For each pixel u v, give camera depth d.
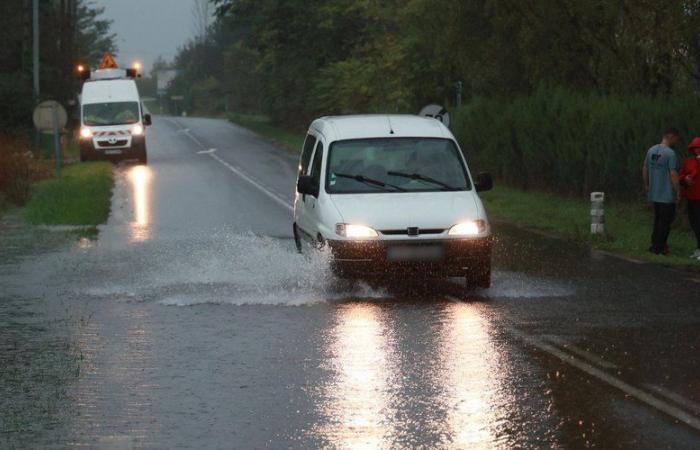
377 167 39.75
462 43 92.12
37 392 23.05
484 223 37.25
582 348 27.25
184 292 37.06
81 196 75.56
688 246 50.28
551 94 83.12
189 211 69.06
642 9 67.00
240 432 19.80
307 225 41.25
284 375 24.53
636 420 20.38
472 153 97.19
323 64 177.12
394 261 36.38
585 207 70.50
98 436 19.62
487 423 20.23
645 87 75.38
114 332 30.06
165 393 22.92
